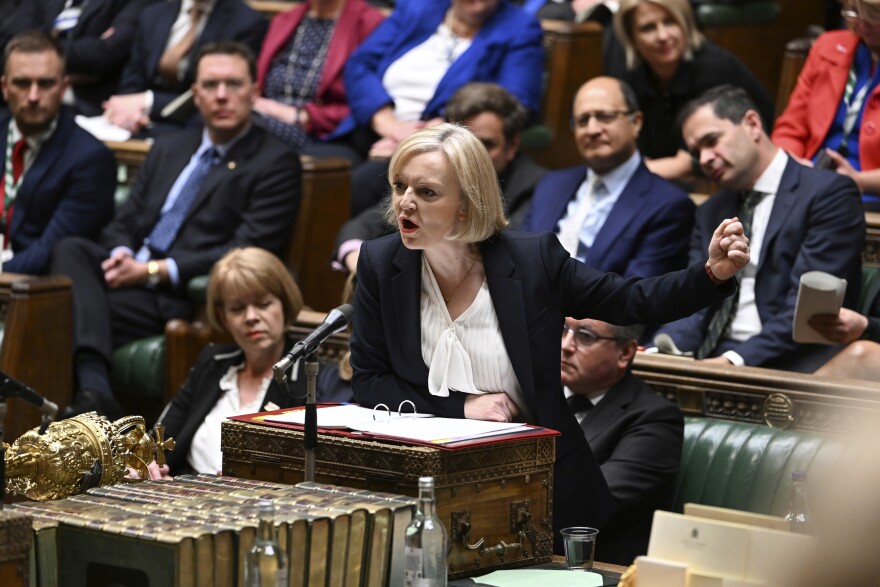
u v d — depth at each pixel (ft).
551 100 84.99
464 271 37.55
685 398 51.21
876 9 64.85
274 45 89.61
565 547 35.86
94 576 32.04
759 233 60.18
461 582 34.42
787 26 90.53
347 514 32.58
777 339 57.41
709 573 29.58
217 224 74.59
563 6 93.35
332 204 77.10
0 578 30.42
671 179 75.56
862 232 59.06
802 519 37.47
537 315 36.91
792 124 70.85
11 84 75.82
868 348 53.93
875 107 67.05
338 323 35.86
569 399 49.26
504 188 69.26
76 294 71.10
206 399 57.06
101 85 97.25
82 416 39.50
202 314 72.64
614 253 63.82
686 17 77.10
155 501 34.35
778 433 48.11
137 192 77.71
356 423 36.73
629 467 46.24
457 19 83.30
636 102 65.31
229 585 31.71
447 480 34.24
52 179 76.38
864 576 15.94
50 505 34.12
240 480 36.37
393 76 84.02
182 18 91.91
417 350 37.68
